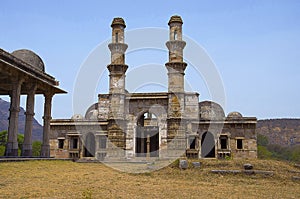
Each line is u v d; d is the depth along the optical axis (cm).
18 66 2955
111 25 4734
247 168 2231
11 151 2875
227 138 4538
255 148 4478
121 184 1593
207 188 1582
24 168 2083
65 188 1392
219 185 1727
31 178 1688
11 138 2908
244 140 4516
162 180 1862
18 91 3005
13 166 2102
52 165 2488
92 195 1239
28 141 3219
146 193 1338
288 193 1497
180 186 1617
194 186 1645
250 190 1557
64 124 4969
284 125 11531
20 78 3042
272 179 2006
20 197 1158
